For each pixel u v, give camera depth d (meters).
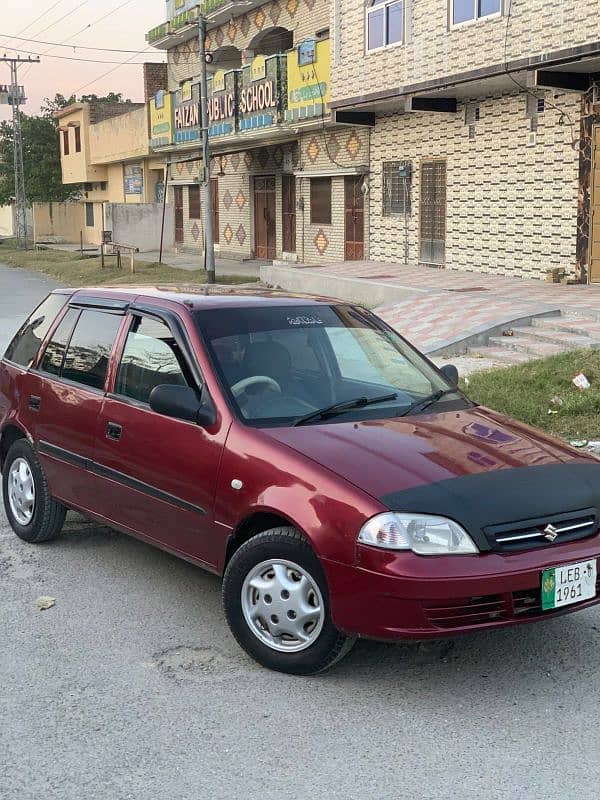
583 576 4.00
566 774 3.43
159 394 4.62
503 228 18.22
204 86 24.05
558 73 15.32
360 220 23.66
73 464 5.52
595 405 8.63
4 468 6.28
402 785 3.37
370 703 3.97
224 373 4.75
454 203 19.64
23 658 4.43
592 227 16.02
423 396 5.10
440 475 4.07
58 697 4.05
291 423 4.57
